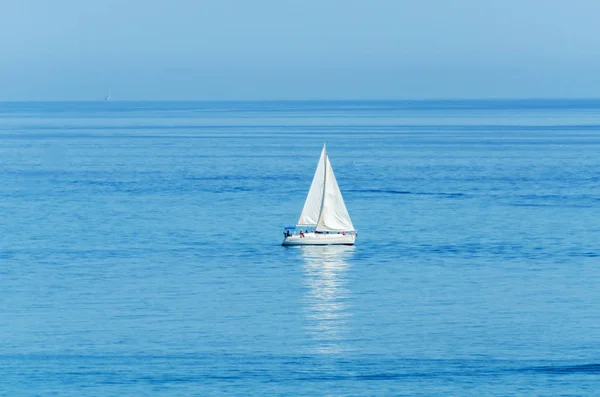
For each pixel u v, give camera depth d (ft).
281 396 589.32
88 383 607.78
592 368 631.15
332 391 596.70
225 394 591.78
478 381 611.88
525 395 590.55
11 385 604.49
